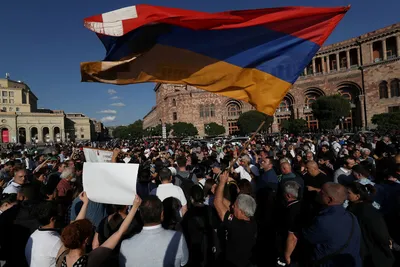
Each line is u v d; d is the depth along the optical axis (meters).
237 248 4.37
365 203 4.62
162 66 5.05
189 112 82.88
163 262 2.99
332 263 3.55
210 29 4.96
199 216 5.29
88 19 4.18
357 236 3.68
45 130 105.19
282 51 5.27
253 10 4.95
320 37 5.16
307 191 6.66
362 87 61.31
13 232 4.73
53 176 7.59
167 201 5.04
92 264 2.98
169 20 4.52
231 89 5.34
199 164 10.80
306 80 69.00
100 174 3.54
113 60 4.79
